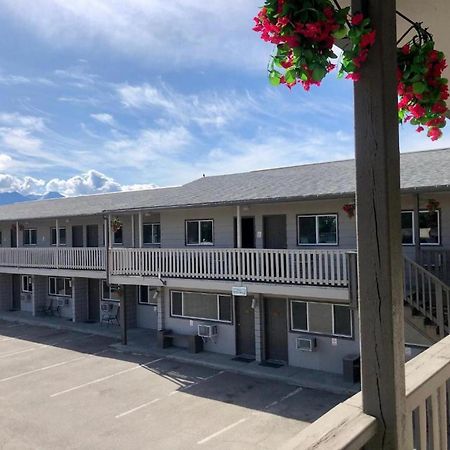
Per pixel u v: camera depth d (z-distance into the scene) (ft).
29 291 86.99
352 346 46.06
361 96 5.81
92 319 76.95
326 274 42.45
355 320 45.91
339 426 5.18
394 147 5.76
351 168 55.26
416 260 38.17
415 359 7.68
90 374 49.52
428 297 35.65
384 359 5.56
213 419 36.65
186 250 53.16
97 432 34.83
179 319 59.16
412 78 7.61
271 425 35.19
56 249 71.15
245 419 36.47
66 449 32.19
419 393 6.46
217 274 50.21
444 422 7.22
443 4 8.65
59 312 81.30
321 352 47.96
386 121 5.66
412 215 43.06
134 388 44.68
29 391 44.57
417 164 46.91
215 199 52.31
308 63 5.86
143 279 56.90
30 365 53.62
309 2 5.74
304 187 48.78
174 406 39.63
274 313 51.83
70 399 42.06
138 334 66.64
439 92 7.83
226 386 44.52
